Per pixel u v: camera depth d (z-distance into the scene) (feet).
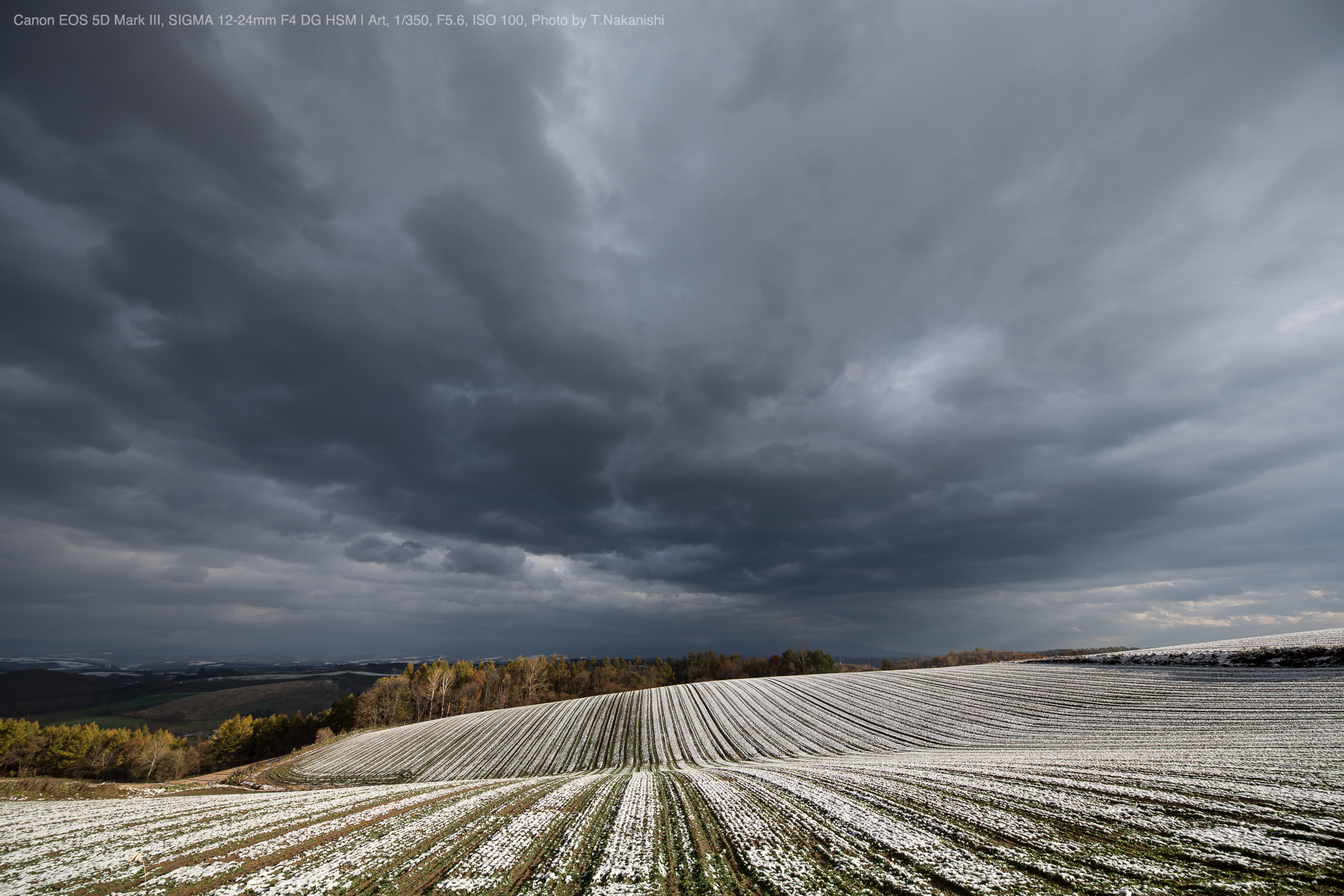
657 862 46.65
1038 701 148.05
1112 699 138.92
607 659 433.48
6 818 66.95
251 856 50.26
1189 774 64.08
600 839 54.03
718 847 50.21
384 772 148.87
